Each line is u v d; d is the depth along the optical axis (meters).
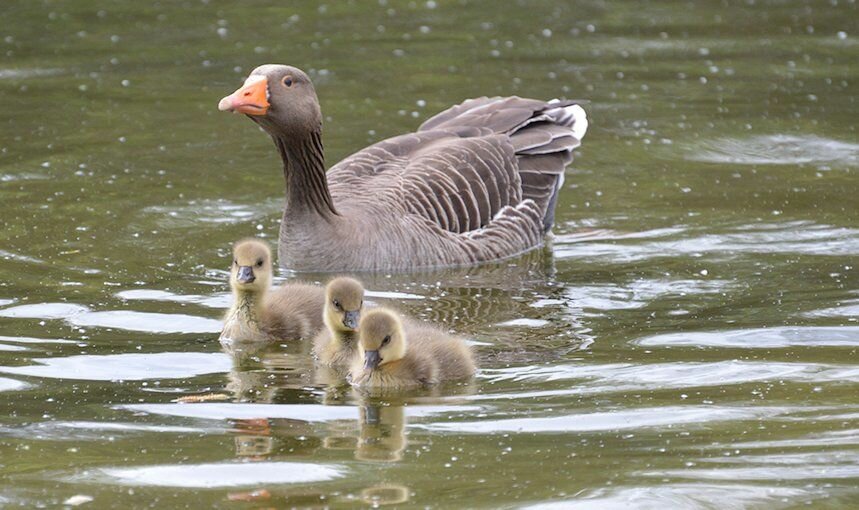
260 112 14.57
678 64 23.95
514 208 16.45
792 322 12.76
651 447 9.57
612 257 15.47
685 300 13.70
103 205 16.94
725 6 28.19
